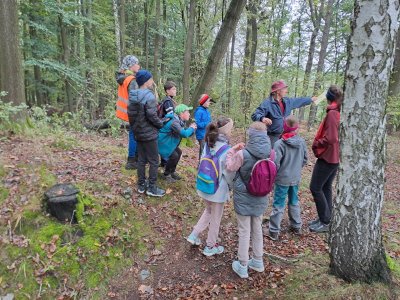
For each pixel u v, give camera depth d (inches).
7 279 127.8
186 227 174.2
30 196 153.3
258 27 496.1
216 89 512.7
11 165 170.2
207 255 155.3
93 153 220.2
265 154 130.3
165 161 207.9
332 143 163.6
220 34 287.4
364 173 118.0
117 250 148.9
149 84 166.7
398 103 377.7
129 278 141.7
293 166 163.9
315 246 167.9
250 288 137.3
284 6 734.5
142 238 159.0
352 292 118.7
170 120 185.9
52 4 436.5
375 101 113.3
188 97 340.8
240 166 133.5
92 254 142.3
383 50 109.7
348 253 124.6
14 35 222.7
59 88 625.6
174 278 143.6
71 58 605.6
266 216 198.2
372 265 123.0
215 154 143.6
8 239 136.8
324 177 172.2
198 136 216.1
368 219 120.4
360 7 110.4
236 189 138.1
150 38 863.7
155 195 183.0
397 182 312.0
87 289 132.9
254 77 426.3
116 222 159.0
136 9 759.1
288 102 201.0
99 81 445.7
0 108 214.7
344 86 120.1
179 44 757.9
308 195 245.4
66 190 154.9
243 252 140.3
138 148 176.4
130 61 191.5
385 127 117.1
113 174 191.6
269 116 194.2
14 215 143.9
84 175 181.8
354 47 114.0
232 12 278.4
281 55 606.5
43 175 169.6
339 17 746.2
